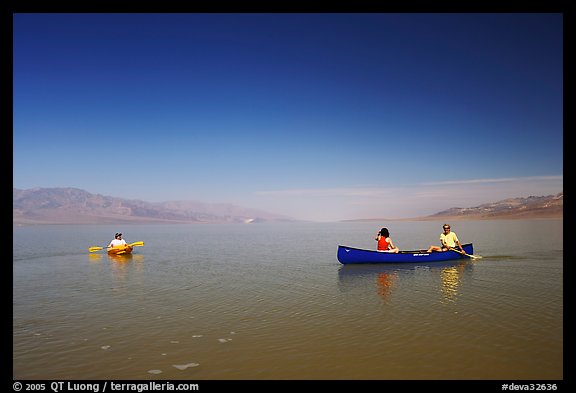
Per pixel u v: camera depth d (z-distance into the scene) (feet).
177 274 69.87
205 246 145.28
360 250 76.33
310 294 50.49
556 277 59.36
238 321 38.68
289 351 30.37
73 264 86.94
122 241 113.19
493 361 27.76
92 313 42.60
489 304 43.01
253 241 178.09
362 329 35.22
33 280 64.85
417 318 38.11
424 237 187.21
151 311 43.19
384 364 27.71
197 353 30.35
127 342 33.01
